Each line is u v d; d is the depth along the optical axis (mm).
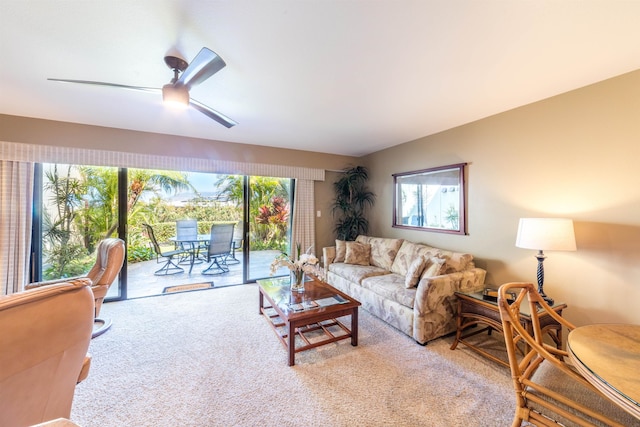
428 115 2857
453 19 1415
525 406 1172
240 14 1380
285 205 4656
